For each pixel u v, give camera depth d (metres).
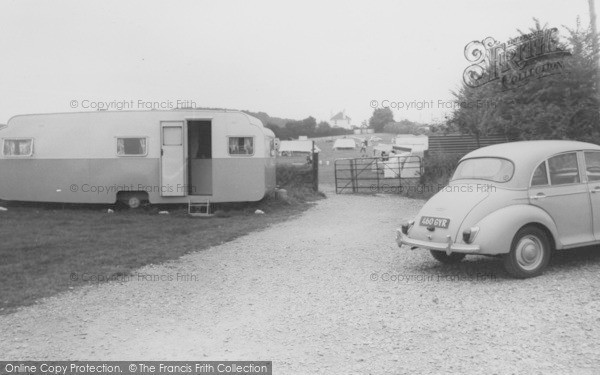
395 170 32.41
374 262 9.38
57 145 17.41
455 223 7.89
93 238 11.81
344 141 68.94
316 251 10.56
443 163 24.12
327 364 4.88
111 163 17.11
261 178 17.28
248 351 5.26
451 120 25.19
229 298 7.14
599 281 7.36
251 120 17.41
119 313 6.54
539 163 8.17
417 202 21.27
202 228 13.73
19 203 18.69
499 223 7.60
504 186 8.06
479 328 5.65
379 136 86.00
